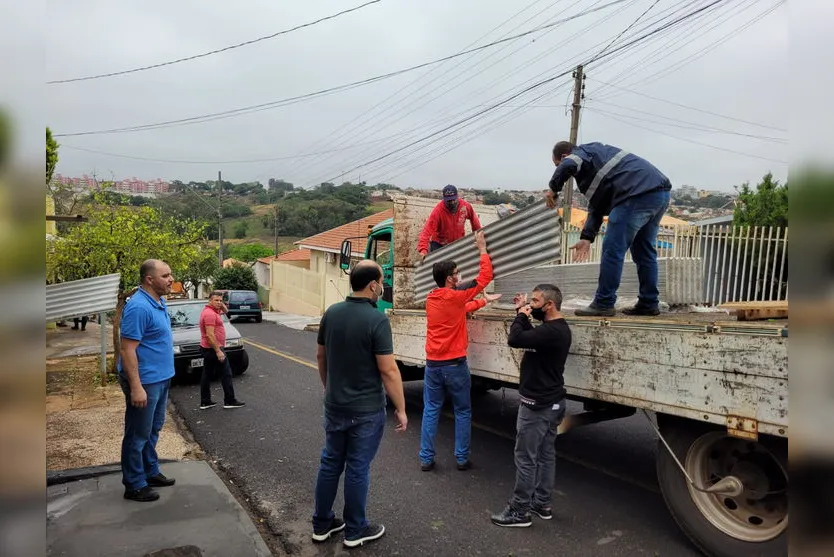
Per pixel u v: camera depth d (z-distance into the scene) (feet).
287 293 101.50
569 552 11.70
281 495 15.10
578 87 51.93
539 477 13.21
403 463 17.25
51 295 28.66
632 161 14.08
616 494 14.67
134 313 13.43
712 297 28.27
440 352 16.30
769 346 9.61
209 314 24.58
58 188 44.16
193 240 45.98
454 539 12.38
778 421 9.48
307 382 30.50
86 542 11.73
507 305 19.12
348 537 12.07
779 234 27.58
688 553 11.59
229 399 24.84
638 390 11.89
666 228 30.86
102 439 19.60
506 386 19.57
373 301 12.49
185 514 13.12
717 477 11.19
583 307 16.24
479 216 25.85
